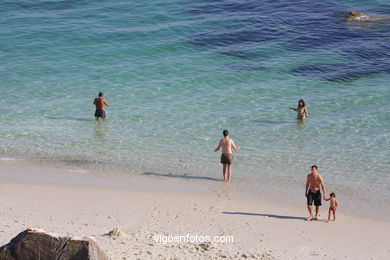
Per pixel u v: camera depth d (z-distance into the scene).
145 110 44.66
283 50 59.28
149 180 31.56
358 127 40.91
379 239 24.06
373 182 31.45
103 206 27.16
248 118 42.91
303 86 50.19
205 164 34.38
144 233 23.47
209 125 41.34
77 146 37.31
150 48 59.62
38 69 54.31
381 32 64.62
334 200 25.91
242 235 23.94
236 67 54.75
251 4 75.69
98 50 59.06
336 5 75.94
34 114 43.84
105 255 17.41
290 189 30.53
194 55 57.97
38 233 16.47
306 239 23.77
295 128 40.84
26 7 73.38
